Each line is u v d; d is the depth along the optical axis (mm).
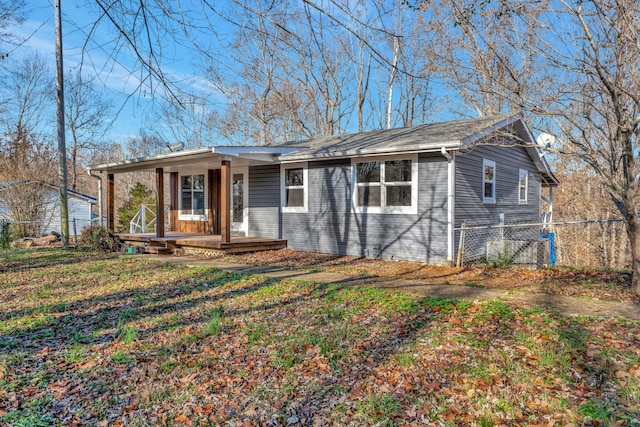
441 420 2896
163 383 3570
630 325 4680
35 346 4496
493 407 3035
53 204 20031
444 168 9344
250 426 2902
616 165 6703
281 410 3107
